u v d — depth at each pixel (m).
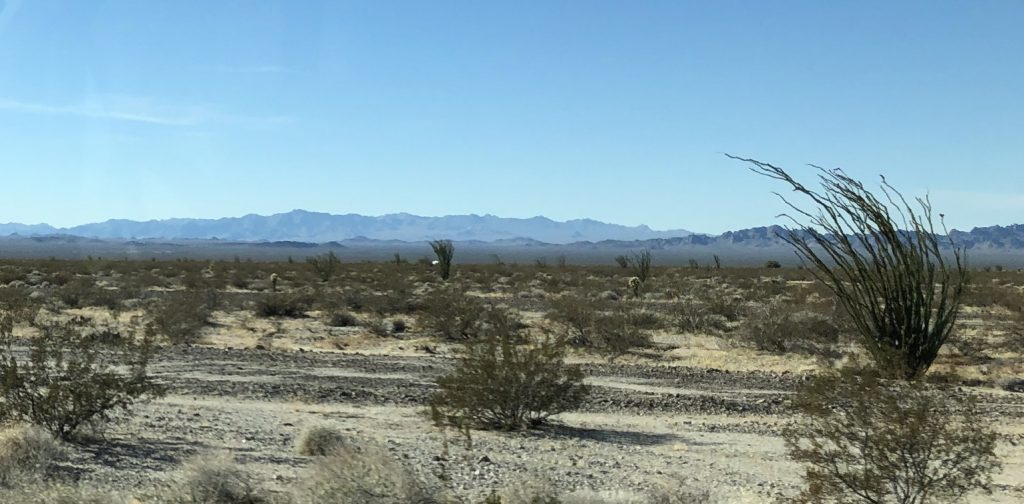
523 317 41.22
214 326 36.69
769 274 90.81
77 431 13.89
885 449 9.75
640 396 21.08
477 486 11.23
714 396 21.39
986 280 75.25
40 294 46.22
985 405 19.95
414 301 44.19
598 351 29.77
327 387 21.92
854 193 22.28
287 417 17.84
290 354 28.34
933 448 9.79
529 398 17.11
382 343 32.59
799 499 10.52
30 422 13.23
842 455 10.03
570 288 65.38
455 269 86.81
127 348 16.81
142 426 15.49
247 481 10.41
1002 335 34.94
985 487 10.14
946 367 25.33
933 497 10.18
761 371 26.25
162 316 33.44
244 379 22.97
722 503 10.97
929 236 22.33
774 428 17.78
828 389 10.27
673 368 26.33
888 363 11.70
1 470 10.74
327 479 9.50
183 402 19.27
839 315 33.69
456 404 17.09
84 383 13.87
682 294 58.59
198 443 14.26
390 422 17.56
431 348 31.05
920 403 9.96
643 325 36.66
